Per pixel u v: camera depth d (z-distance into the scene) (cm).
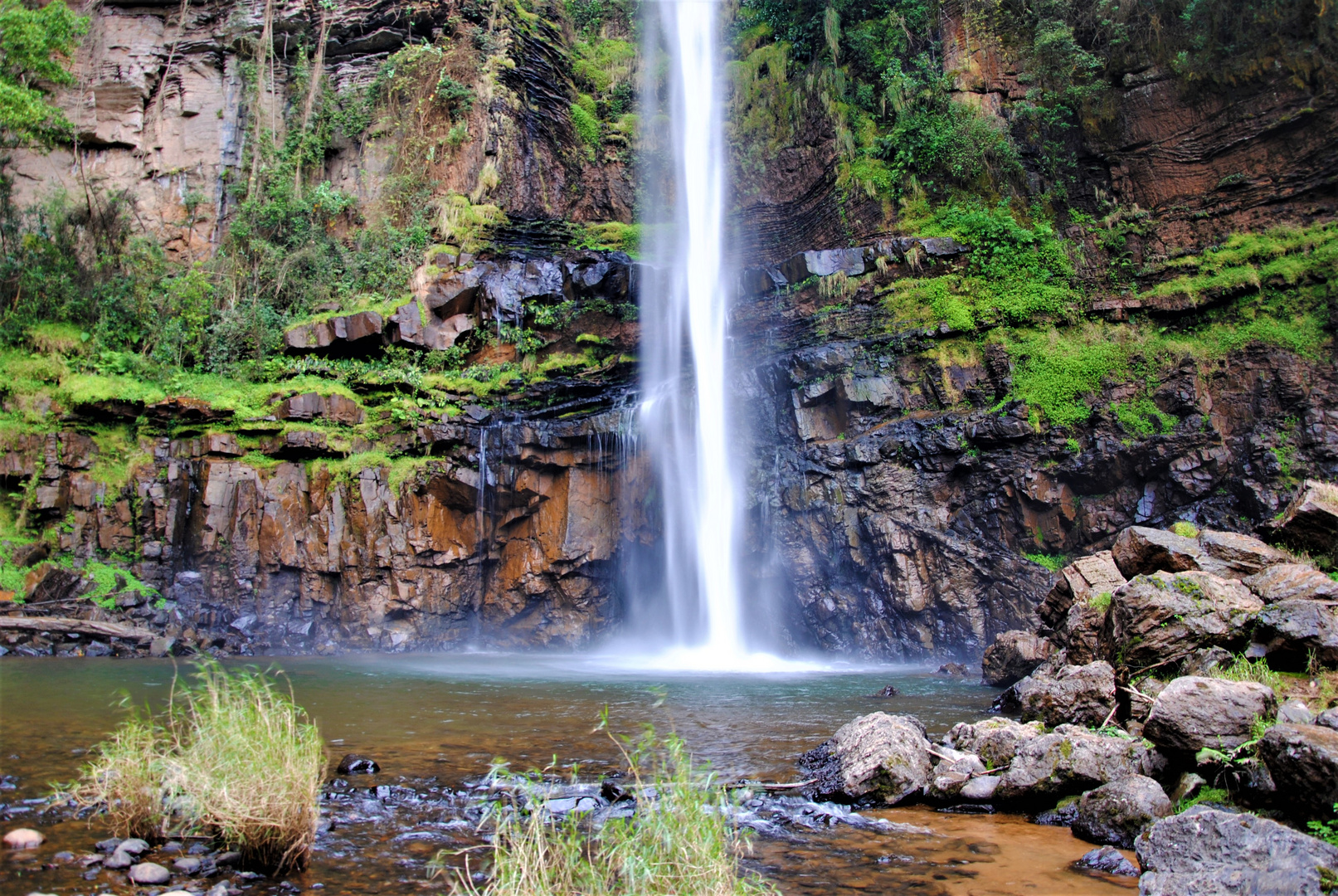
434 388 2283
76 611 1817
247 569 2025
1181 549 999
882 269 2317
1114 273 2222
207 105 2842
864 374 2155
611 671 1645
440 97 2705
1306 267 1939
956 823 620
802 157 2739
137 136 2806
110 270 2520
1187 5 2236
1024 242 2250
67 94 2734
